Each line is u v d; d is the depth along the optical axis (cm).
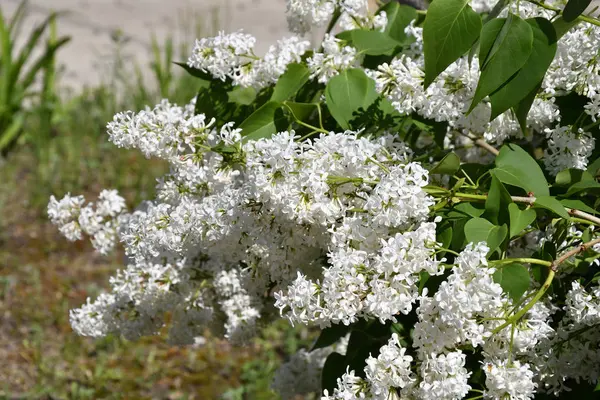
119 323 180
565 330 152
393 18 173
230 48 164
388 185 144
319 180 147
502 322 144
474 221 146
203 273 179
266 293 185
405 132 172
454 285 140
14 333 329
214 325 188
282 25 683
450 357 141
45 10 723
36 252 388
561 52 153
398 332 165
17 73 499
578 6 148
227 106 169
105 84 579
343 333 170
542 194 149
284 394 204
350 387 147
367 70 169
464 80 153
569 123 161
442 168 150
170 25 696
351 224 148
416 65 156
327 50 165
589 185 152
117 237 179
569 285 157
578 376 153
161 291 175
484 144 174
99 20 705
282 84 165
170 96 520
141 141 158
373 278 144
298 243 155
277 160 147
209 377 307
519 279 144
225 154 159
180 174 160
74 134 500
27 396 290
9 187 448
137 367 311
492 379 143
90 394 292
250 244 157
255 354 321
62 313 340
